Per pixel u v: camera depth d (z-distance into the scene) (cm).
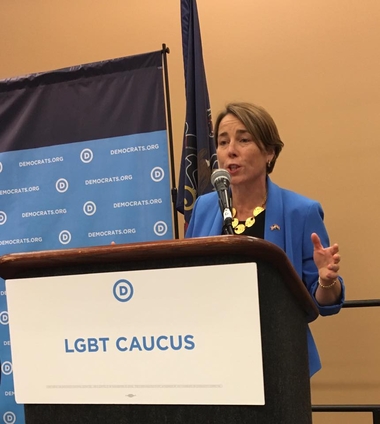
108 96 221
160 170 213
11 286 73
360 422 229
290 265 64
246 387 63
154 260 67
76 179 224
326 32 240
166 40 263
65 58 279
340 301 118
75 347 70
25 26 286
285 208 142
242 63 251
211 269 64
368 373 229
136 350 67
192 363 65
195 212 154
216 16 255
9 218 231
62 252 69
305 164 240
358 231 232
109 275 68
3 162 233
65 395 70
